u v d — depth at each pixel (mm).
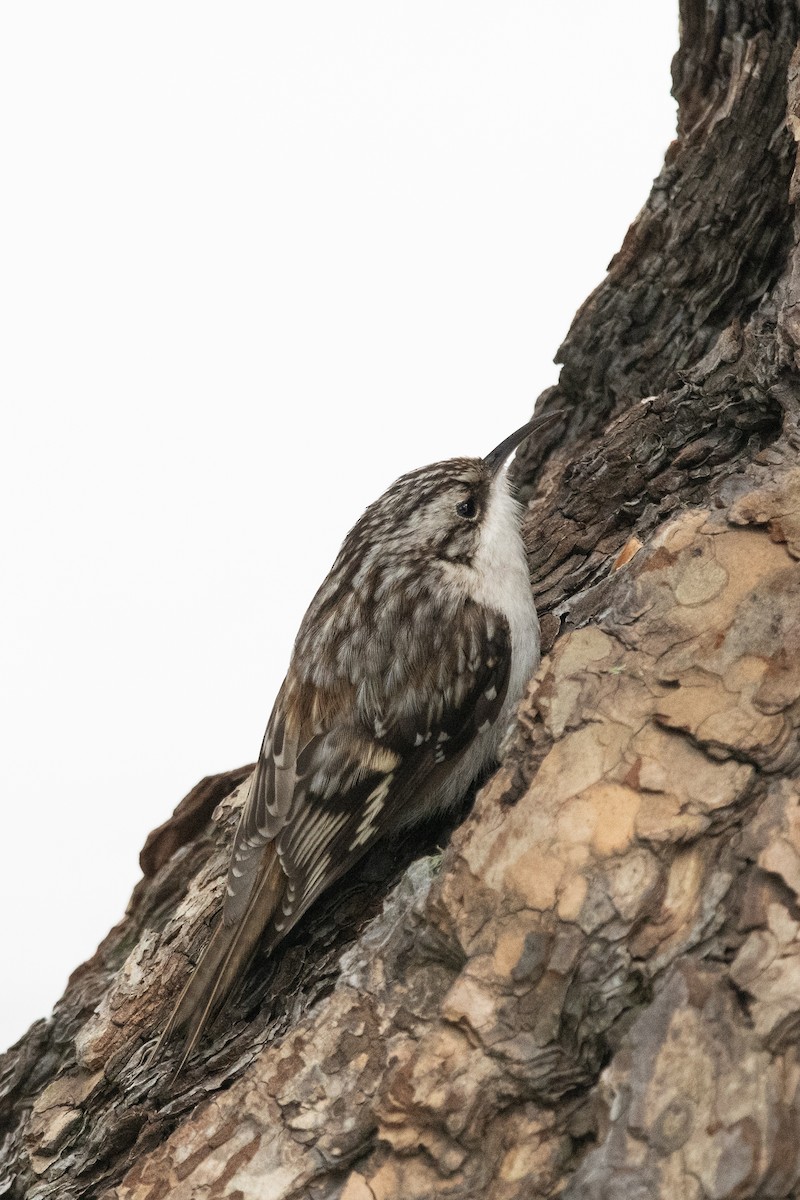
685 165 3238
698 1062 3139
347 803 3227
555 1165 3146
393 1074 3154
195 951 3219
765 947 3143
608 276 3250
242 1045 3197
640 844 3156
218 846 3250
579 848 3158
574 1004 3150
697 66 3240
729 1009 3141
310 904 3213
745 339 3211
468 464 3248
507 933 3156
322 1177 3156
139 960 3223
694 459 3229
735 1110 3133
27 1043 3242
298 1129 3160
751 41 3230
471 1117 3150
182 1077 3197
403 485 3248
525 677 3238
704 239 3240
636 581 3176
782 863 3146
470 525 3242
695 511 3180
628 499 3238
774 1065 3135
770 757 3158
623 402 3256
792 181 3215
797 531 3172
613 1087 3141
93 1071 3213
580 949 3152
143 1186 3162
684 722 3164
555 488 3254
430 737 3234
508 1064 3150
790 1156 3131
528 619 3238
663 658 3168
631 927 3152
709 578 3172
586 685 3170
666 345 3250
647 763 3162
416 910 3166
